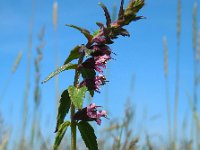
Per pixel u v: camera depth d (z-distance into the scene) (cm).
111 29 15
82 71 15
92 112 15
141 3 14
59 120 15
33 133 31
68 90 15
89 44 15
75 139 16
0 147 31
